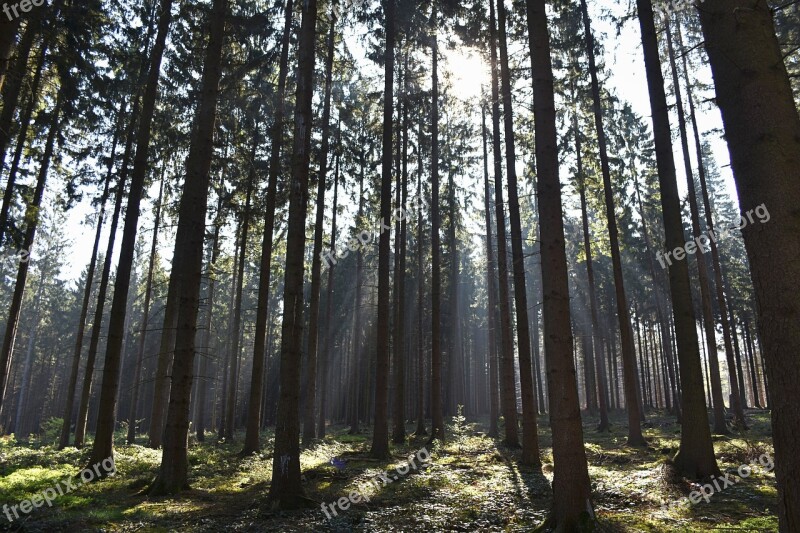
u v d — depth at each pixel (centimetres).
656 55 1265
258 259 2914
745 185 431
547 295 760
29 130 1769
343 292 4328
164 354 2039
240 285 2584
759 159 421
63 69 1517
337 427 4419
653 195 3234
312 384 2305
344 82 2303
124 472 1387
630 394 1958
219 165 2078
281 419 991
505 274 1992
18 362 5969
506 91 1681
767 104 427
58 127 1791
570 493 697
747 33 446
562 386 724
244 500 1045
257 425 1825
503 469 1377
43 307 5384
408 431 3111
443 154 2539
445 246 3594
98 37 1739
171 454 1143
